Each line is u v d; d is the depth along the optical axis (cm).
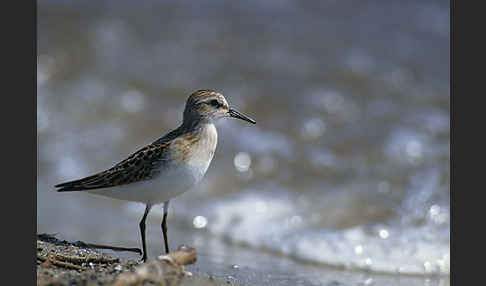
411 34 2195
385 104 1869
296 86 1952
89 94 1930
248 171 1650
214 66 2042
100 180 984
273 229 1388
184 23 2250
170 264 832
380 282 1120
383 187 1508
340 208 1444
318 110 1856
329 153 1698
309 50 2112
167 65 2047
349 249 1252
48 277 820
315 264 1230
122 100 1917
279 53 2098
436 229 1304
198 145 1008
